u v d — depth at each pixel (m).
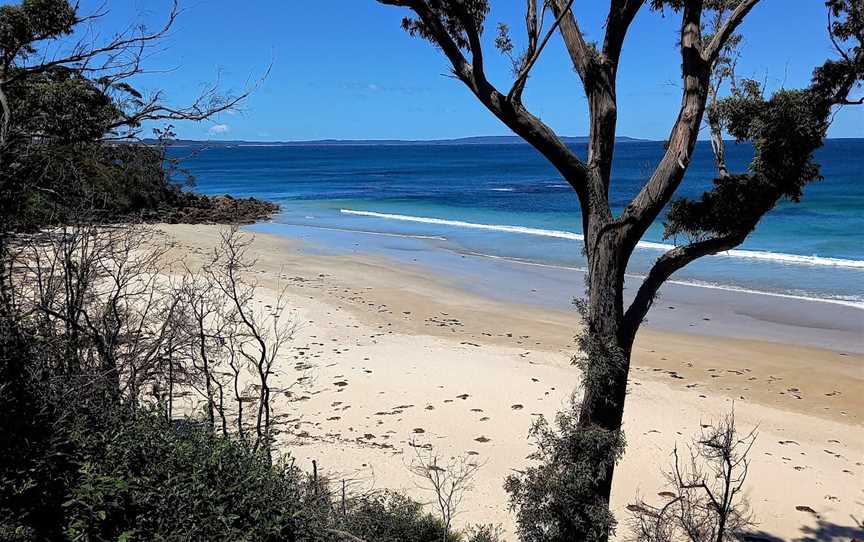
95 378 5.98
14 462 4.84
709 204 6.73
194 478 4.89
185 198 40.84
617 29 6.22
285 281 21.91
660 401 12.61
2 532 4.37
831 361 15.02
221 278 18.03
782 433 11.30
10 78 5.84
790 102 6.43
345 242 31.69
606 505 6.03
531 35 6.11
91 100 6.01
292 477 5.82
